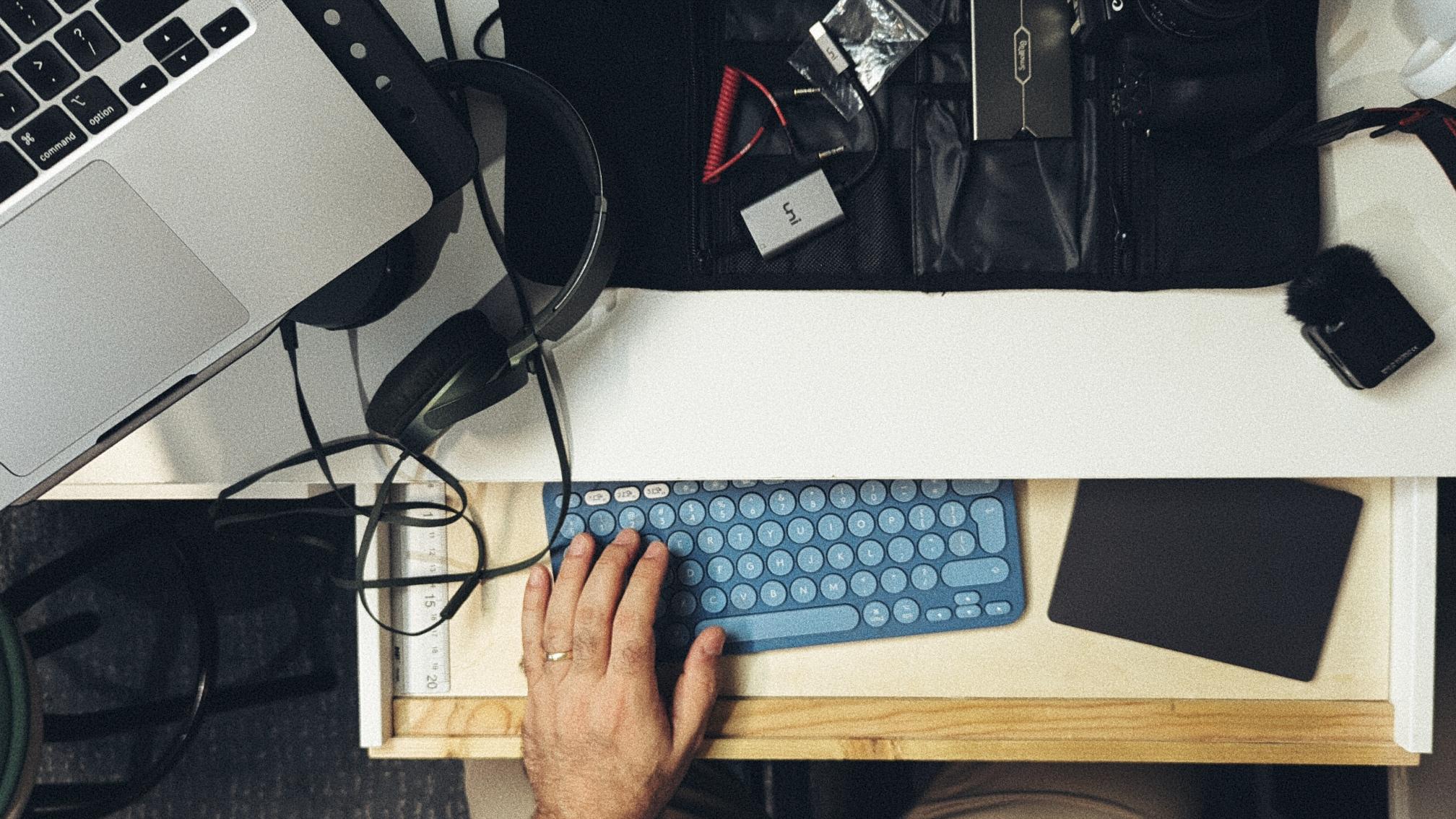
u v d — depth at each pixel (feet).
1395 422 1.97
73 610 3.76
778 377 2.01
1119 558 2.21
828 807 3.34
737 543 2.17
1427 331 1.86
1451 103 1.93
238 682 3.78
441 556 2.23
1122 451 2.00
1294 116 1.81
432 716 2.24
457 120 1.66
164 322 1.59
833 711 2.21
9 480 1.59
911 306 1.99
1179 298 1.98
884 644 2.22
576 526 2.18
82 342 1.58
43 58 1.49
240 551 3.73
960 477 2.02
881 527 2.18
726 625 2.17
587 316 2.00
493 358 1.90
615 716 2.09
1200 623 2.19
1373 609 2.17
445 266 2.00
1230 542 2.19
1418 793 2.50
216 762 3.84
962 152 1.95
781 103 1.96
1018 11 1.92
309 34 1.57
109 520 3.77
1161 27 1.81
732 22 1.96
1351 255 1.90
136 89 1.53
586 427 2.02
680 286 1.97
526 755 2.21
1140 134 1.93
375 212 1.64
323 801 3.87
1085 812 2.80
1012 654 2.23
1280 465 1.99
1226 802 3.37
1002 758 2.20
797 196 1.93
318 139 1.60
